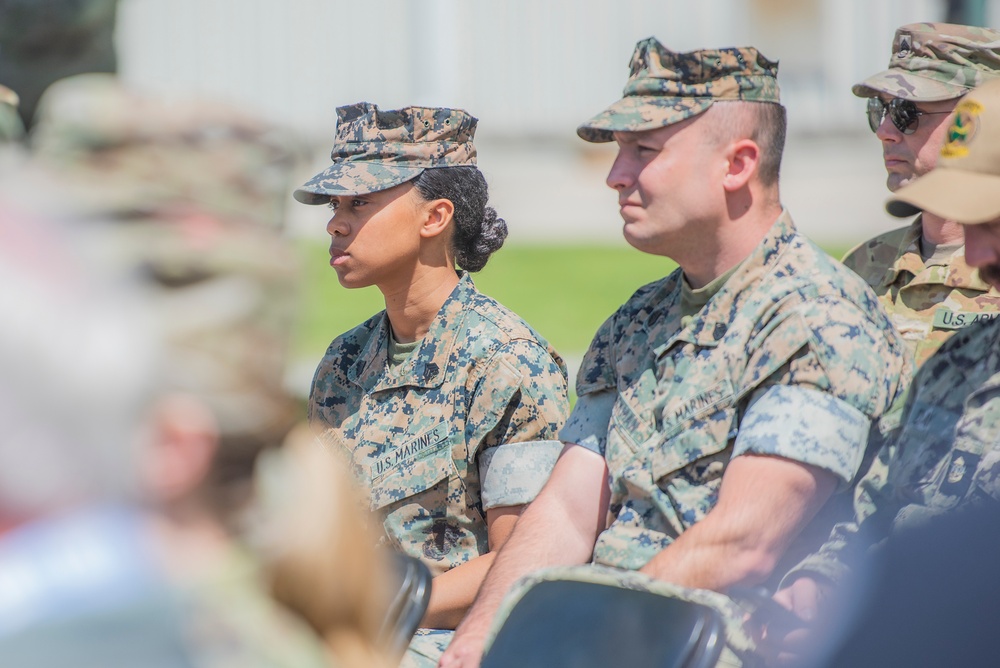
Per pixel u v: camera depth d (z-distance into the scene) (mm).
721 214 9812
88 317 4051
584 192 53719
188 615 4281
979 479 8250
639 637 7391
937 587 7914
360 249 12250
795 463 8969
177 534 4539
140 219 4590
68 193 4531
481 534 12008
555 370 12008
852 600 8203
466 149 12625
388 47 58281
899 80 12461
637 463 9891
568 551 10336
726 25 60250
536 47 59656
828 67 59750
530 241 44906
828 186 51562
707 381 9633
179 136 4734
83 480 4039
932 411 9250
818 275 9594
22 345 3906
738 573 8930
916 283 12617
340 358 12945
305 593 5301
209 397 4512
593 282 38125
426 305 12406
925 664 7809
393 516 12047
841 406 9109
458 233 12602
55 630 3979
